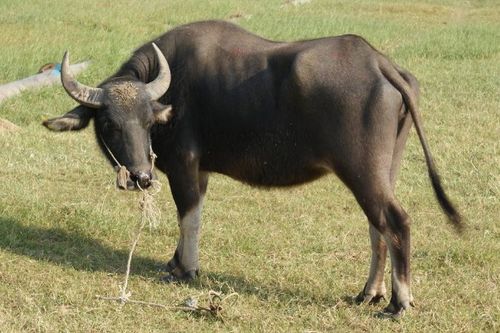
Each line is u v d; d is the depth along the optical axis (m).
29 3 23.62
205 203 9.45
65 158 10.70
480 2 31.52
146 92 6.95
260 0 27.86
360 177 6.48
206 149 7.24
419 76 16.53
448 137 12.20
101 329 6.20
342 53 6.64
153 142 7.27
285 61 6.78
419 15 26.83
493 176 10.46
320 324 6.49
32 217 8.52
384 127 6.44
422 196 9.88
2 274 7.12
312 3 28.27
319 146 6.63
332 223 9.01
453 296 7.14
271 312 6.69
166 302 6.79
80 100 6.88
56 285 6.96
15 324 6.17
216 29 7.30
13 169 10.13
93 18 21.50
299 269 7.63
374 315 6.67
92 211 8.76
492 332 6.46
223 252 8.06
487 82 15.98
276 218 9.07
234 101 6.95
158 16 22.89
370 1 29.58
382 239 6.87
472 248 8.13
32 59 15.44
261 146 6.93
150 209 7.22
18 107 12.70
